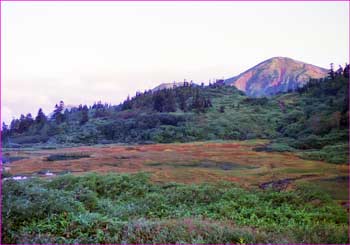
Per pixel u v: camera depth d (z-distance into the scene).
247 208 8.77
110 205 8.56
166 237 6.81
